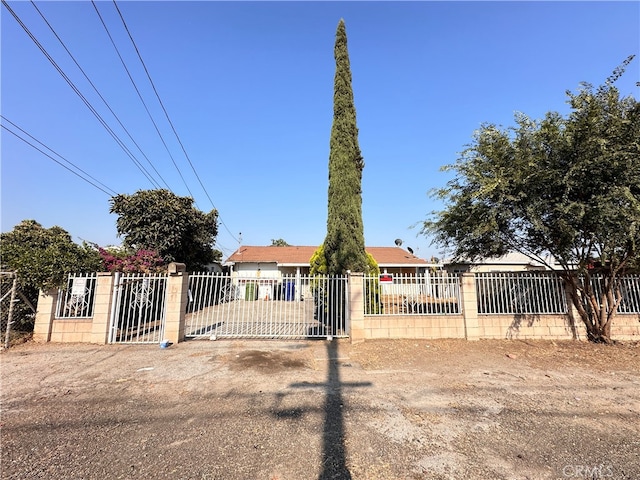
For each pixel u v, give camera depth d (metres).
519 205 8.00
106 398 4.76
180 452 3.33
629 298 9.48
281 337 9.23
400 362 6.87
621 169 6.97
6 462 3.12
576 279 8.91
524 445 3.52
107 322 8.23
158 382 5.49
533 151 7.97
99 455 3.26
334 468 3.08
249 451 3.36
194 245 16.89
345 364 6.70
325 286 9.84
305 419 4.12
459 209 8.91
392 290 10.23
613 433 3.80
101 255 10.22
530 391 5.19
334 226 10.69
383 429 3.86
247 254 26.98
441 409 4.47
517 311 9.18
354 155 11.16
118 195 14.45
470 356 7.35
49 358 6.87
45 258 8.08
